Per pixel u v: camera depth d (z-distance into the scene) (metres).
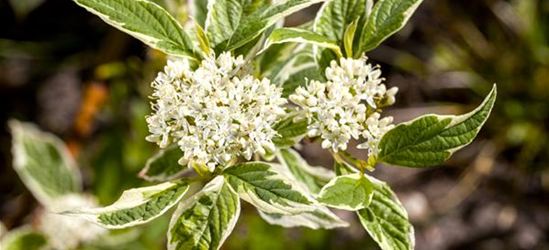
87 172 0.73
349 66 0.37
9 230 0.67
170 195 0.36
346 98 0.36
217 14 0.38
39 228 0.58
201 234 0.36
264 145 0.36
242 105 0.36
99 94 0.65
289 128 0.38
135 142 0.62
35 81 0.78
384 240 0.36
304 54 0.42
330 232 0.67
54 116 0.77
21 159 0.59
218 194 0.36
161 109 0.35
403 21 0.38
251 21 0.37
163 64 0.56
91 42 0.77
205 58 0.37
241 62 0.36
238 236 0.64
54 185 0.60
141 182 0.60
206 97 0.35
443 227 0.81
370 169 0.37
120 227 0.35
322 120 0.36
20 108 0.77
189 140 0.35
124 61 0.70
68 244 0.57
